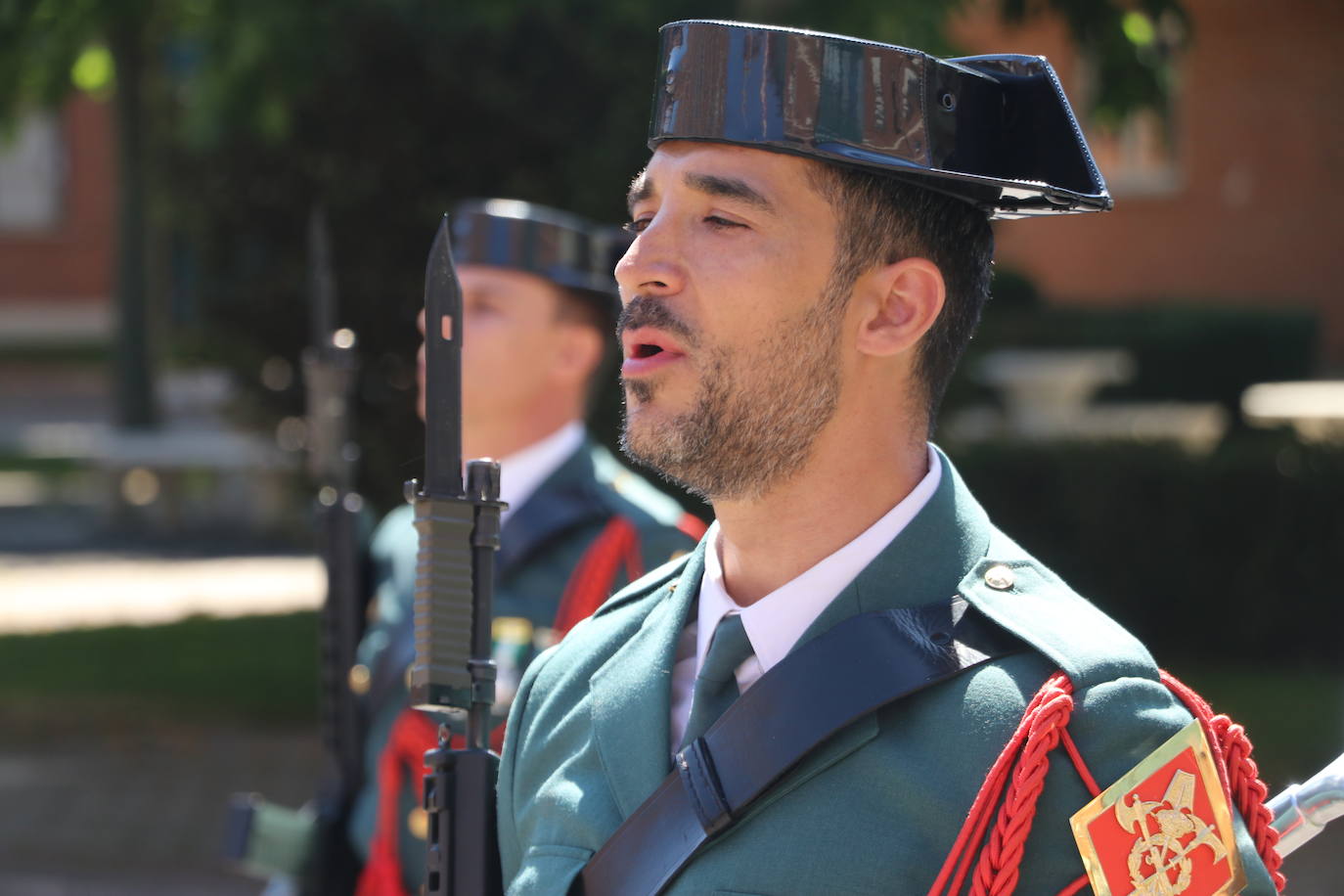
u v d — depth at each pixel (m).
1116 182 36.84
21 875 10.95
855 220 2.88
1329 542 15.58
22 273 44.69
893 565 2.89
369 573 5.87
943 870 2.60
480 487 3.21
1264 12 35.47
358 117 13.54
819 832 2.69
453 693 3.17
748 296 2.83
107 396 43.59
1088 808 2.57
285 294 14.16
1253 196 35.88
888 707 2.74
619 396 12.37
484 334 5.66
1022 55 3.05
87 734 14.04
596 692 3.10
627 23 13.42
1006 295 34.22
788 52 2.84
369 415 13.99
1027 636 2.73
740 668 2.94
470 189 13.58
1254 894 2.63
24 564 22.20
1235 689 14.50
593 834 2.94
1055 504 16.06
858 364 2.91
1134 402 30.80
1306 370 31.59
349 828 5.52
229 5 13.39
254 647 17.02
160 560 22.61
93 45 20.11
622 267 2.93
